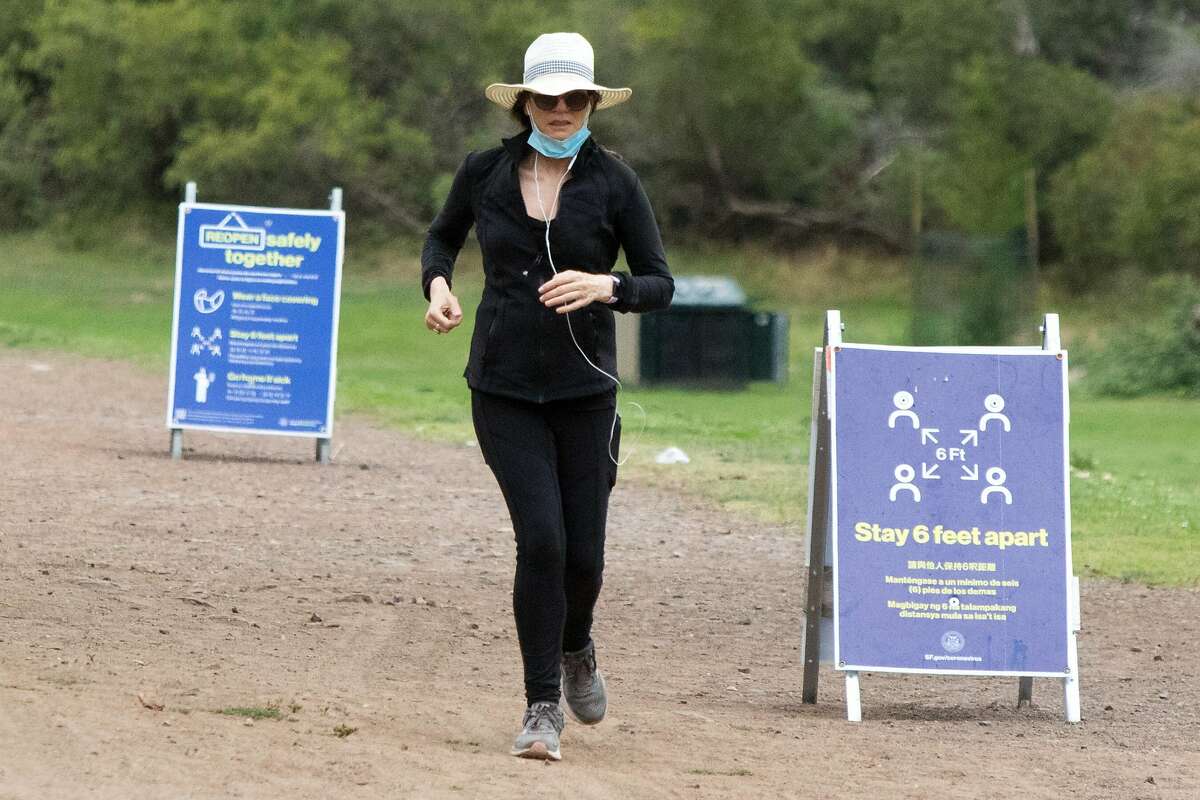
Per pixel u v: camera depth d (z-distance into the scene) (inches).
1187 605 1234.0
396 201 7396.7
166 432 2123.5
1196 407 3789.4
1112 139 6737.2
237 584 1069.1
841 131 7342.5
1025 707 881.5
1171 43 7426.2
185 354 1843.0
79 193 7608.3
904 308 6412.4
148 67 7337.6
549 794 579.8
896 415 838.5
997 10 7140.8
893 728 794.2
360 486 1673.2
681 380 3875.5
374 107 7445.9
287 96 7160.4
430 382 3462.1
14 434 1953.7
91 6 7431.1
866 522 831.1
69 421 2182.6
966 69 6845.5
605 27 7062.0
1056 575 838.5
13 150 7593.5
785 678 936.3
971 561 834.2
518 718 725.9
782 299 6875.0
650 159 7234.3
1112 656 1038.4
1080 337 5196.9
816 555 847.1
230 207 1845.5
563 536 648.4
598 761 657.0
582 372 647.8
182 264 1843.0
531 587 642.2
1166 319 4601.4
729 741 722.8
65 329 4323.3
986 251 4810.5
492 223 649.6
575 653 689.0
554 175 652.1
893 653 824.3
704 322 3865.7
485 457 657.6
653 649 997.8
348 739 643.5
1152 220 6309.1
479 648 930.1
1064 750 749.9
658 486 1833.2
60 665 740.0
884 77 7175.2
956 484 837.8
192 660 797.9
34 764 550.6
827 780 651.5
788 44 7037.4
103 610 924.6
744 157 7253.9
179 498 1476.4
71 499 1413.6
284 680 768.9
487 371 649.0
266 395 1844.2
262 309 1846.7
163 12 7445.9
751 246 7332.7
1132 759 732.7
